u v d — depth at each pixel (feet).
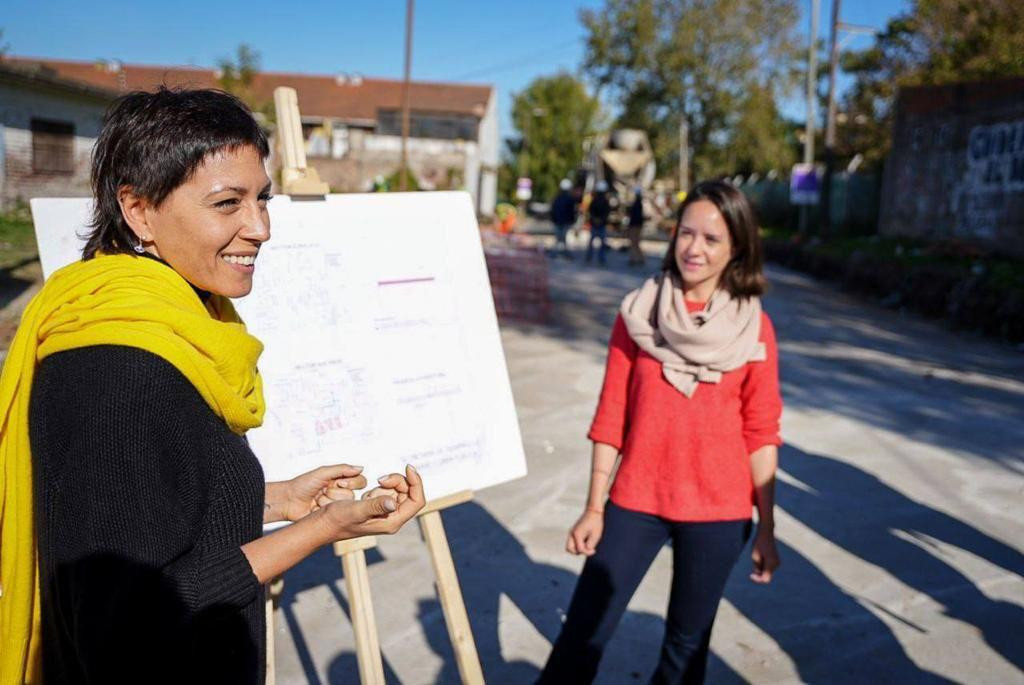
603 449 8.45
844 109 107.76
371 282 7.88
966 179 54.70
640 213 61.62
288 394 7.30
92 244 4.47
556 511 15.26
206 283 4.53
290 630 11.14
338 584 12.52
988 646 11.15
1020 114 49.01
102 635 3.66
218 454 4.31
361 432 7.56
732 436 7.97
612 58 140.77
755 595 12.43
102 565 3.72
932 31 80.53
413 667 10.34
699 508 7.82
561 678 8.03
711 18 133.08
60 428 3.89
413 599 12.01
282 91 7.86
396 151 116.67
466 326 8.34
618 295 44.88
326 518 4.48
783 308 42.88
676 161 147.54
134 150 4.23
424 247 8.27
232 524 4.37
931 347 33.04
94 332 3.91
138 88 4.64
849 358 30.14
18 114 55.16
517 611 11.77
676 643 8.20
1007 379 27.40
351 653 10.61
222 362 4.26
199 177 4.29
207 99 4.42
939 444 19.94
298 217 7.66
